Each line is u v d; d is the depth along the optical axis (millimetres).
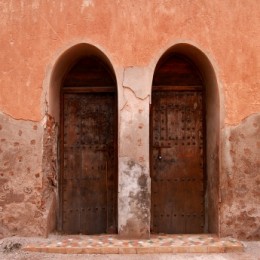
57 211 6676
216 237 6055
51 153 6391
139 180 5977
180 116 6918
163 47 6047
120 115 6012
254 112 6066
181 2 6082
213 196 6383
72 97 6910
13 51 6074
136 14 6066
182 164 6879
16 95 6051
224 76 6059
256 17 6121
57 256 5406
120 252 5516
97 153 6898
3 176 6012
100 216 6840
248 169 6047
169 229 6801
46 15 6078
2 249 5590
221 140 6031
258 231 6012
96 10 6074
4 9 6102
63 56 6160
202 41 6062
